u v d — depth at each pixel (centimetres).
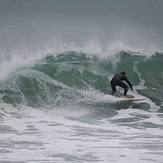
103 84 8825
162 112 7775
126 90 8194
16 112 7281
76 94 8344
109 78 9162
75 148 5022
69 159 4525
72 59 9669
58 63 9262
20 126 6269
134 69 9638
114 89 8238
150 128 6506
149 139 5659
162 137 5809
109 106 7906
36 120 6756
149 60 9856
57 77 8831
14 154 4669
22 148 4953
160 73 9612
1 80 8406
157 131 6269
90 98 8212
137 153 4831
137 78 9456
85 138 5625
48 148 4981
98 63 9594
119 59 9788
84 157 4612
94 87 8719
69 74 8962
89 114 7494
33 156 4609
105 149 5006
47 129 6128
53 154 4712
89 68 9312
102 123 6838
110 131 6175
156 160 4525
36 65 9169
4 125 6303
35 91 8300
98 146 5166
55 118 7038
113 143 5362
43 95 8269
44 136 5656
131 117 7331
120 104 7975
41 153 4744
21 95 8162
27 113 7262
